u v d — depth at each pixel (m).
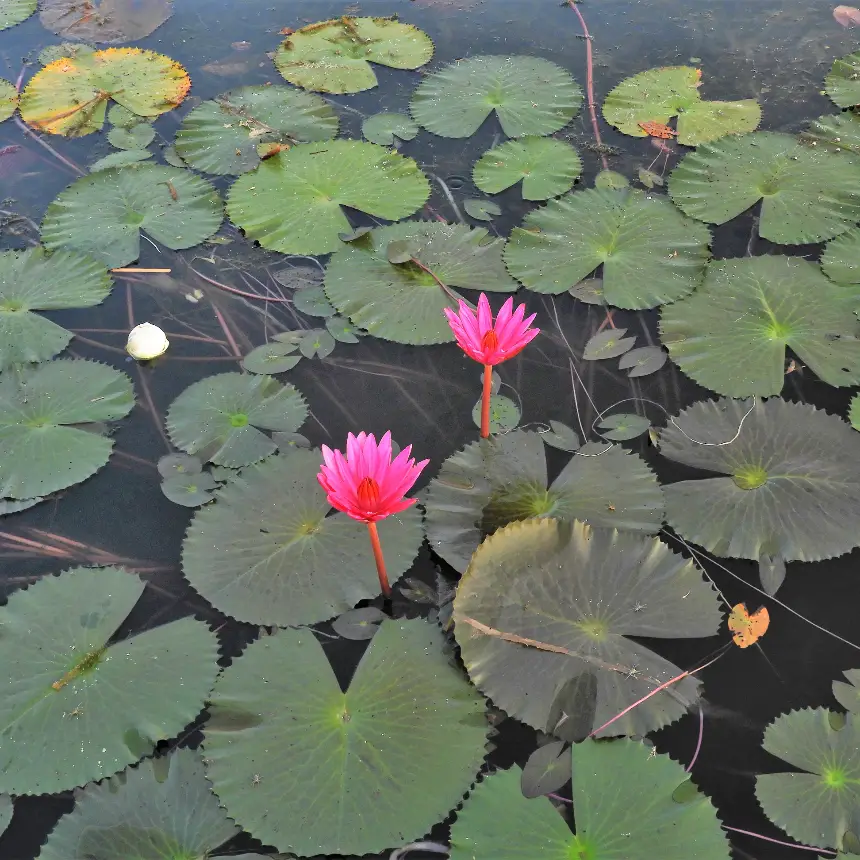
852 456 2.32
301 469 2.36
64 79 4.03
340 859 1.63
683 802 1.68
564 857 1.60
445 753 1.77
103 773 1.76
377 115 3.78
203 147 3.58
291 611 2.04
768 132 3.53
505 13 4.51
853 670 1.92
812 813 1.67
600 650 1.90
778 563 2.11
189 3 4.66
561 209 3.20
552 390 2.63
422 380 2.69
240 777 1.74
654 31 4.32
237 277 3.07
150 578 2.17
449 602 2.06
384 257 3.04
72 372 2.70
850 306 2.76
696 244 3.03
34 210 3.37
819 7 4.46
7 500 2.36
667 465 2.37
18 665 1.94
